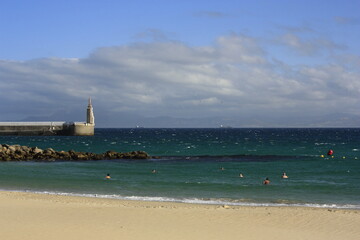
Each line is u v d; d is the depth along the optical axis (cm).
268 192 3591
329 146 11650
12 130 17662
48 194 3269
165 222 2162
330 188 3838
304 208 2756
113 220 2183
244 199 3194
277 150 9950
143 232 1930
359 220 2312
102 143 13562
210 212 2464
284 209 2670
